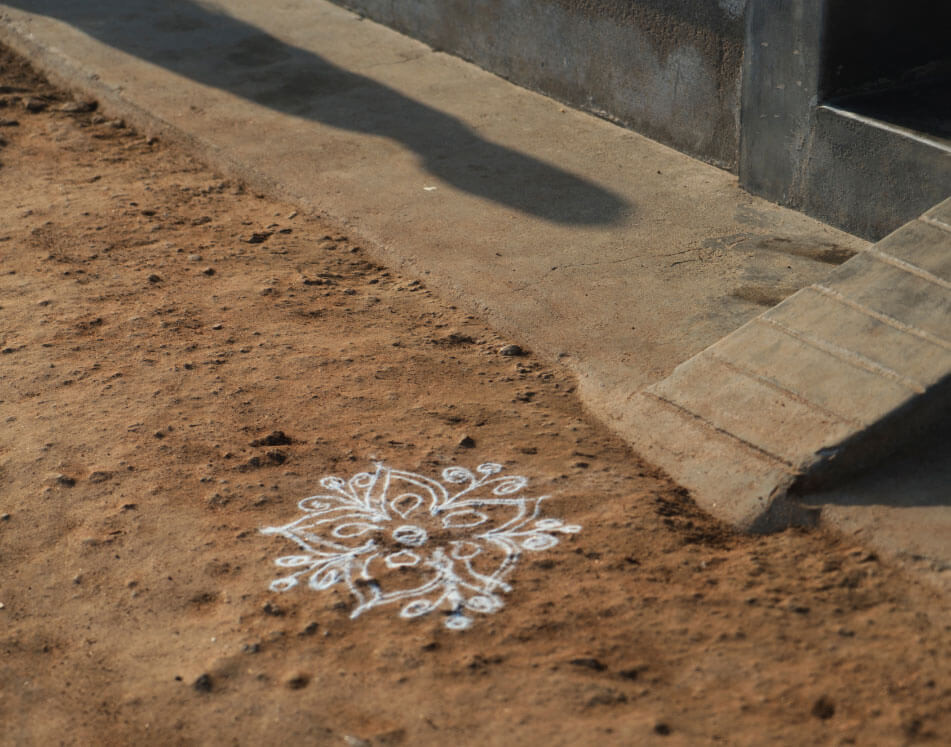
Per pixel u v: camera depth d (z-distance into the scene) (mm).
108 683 3203
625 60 6949
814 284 4555
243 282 5535
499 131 7148
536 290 5324
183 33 8758
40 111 7914
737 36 6121
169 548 3697
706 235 5781
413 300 5359
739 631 3211
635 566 3521
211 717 3043
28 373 4754
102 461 4152
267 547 3678
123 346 4949
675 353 4715
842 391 4016
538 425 4359
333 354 4855
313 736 2941
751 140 6113
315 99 7691
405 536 3707
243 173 6758
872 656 3088
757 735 2840
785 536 3686
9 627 3432
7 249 5910
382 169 6688
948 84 5949
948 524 3535
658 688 3021
